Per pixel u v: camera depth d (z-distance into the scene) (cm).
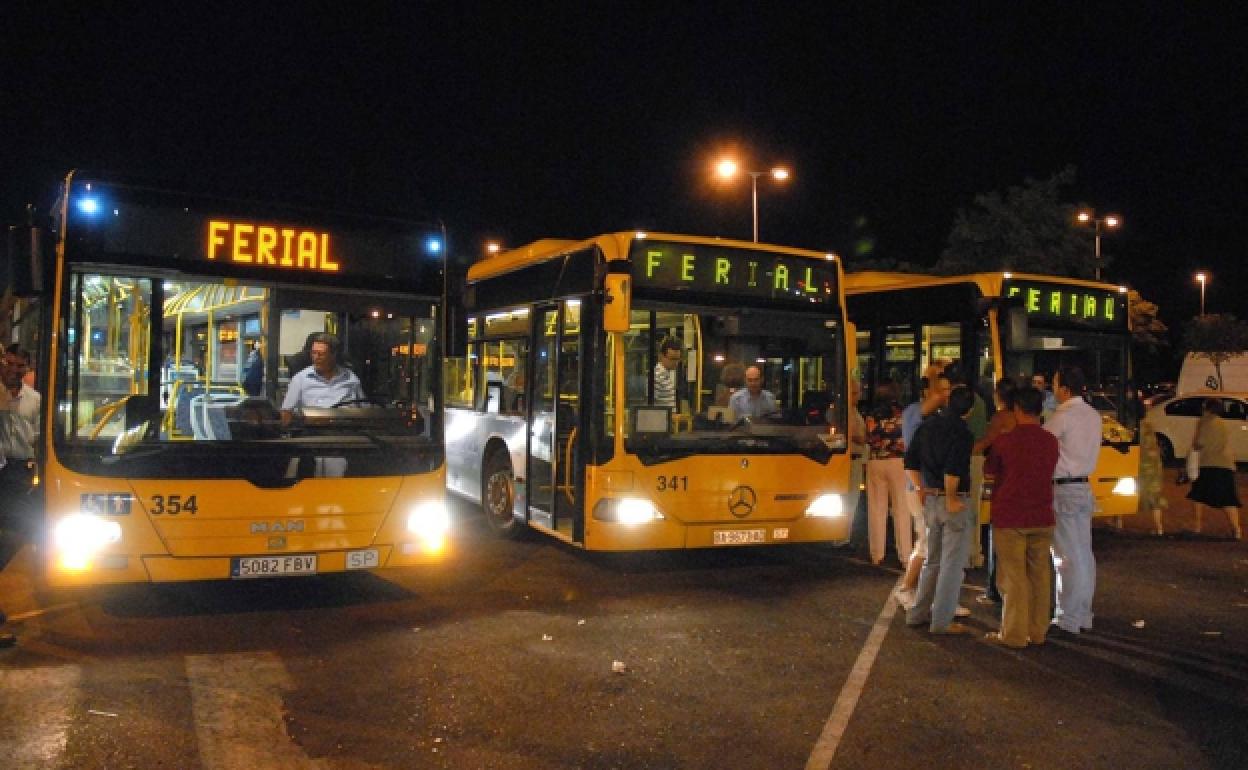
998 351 1139
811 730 561
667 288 926
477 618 778
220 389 731
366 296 786
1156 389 3600
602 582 916
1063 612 771
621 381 901
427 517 780
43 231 688
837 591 897
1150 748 543
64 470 679
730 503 927
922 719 580
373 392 779
